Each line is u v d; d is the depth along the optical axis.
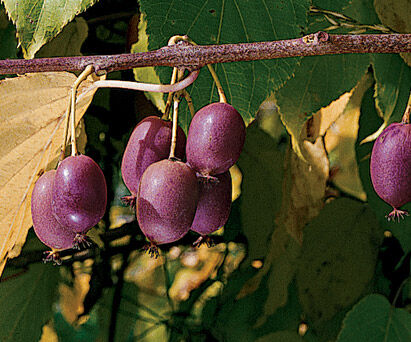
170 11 0.40
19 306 0.65
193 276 0.73
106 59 0.35
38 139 0.41
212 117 0.35
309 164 0.55
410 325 0.60
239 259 0.71
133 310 0.73
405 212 0.38
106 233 0.67
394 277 0.66
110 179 0.62
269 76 0.40
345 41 0.35
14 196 0.41
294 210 0.58
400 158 0.37
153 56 0.35
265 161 0.63
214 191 0.36
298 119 0.48
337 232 0.65
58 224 0.37
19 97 0.41
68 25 0.51
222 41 0.40
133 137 0.37
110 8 0.52
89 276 0.69
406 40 0.35
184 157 0.38
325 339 0.69
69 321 0.70
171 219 0.34
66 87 0.42
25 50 0.40
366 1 0.49
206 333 0.76
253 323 0.73
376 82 0.50
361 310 0.61
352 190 0.60
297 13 0.40
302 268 0.67
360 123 0.57
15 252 0.43
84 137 0.55
